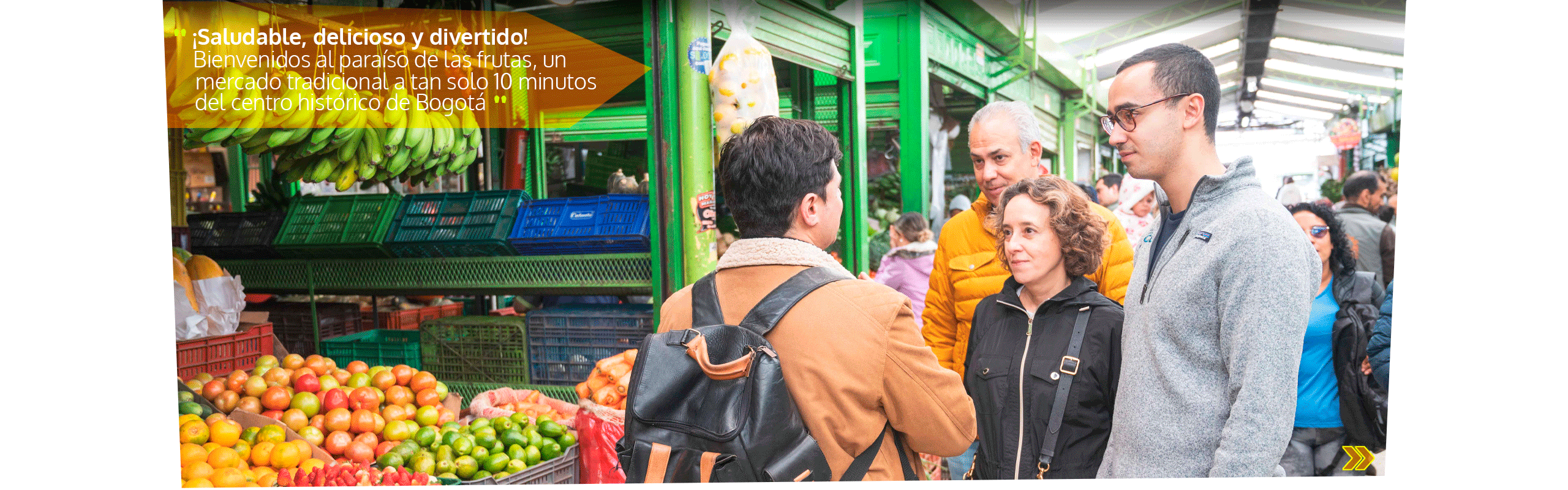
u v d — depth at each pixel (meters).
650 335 1.68
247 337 3.05
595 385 2.95
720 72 2.80
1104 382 2.53
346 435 2.69
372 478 2.52
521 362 3.19
